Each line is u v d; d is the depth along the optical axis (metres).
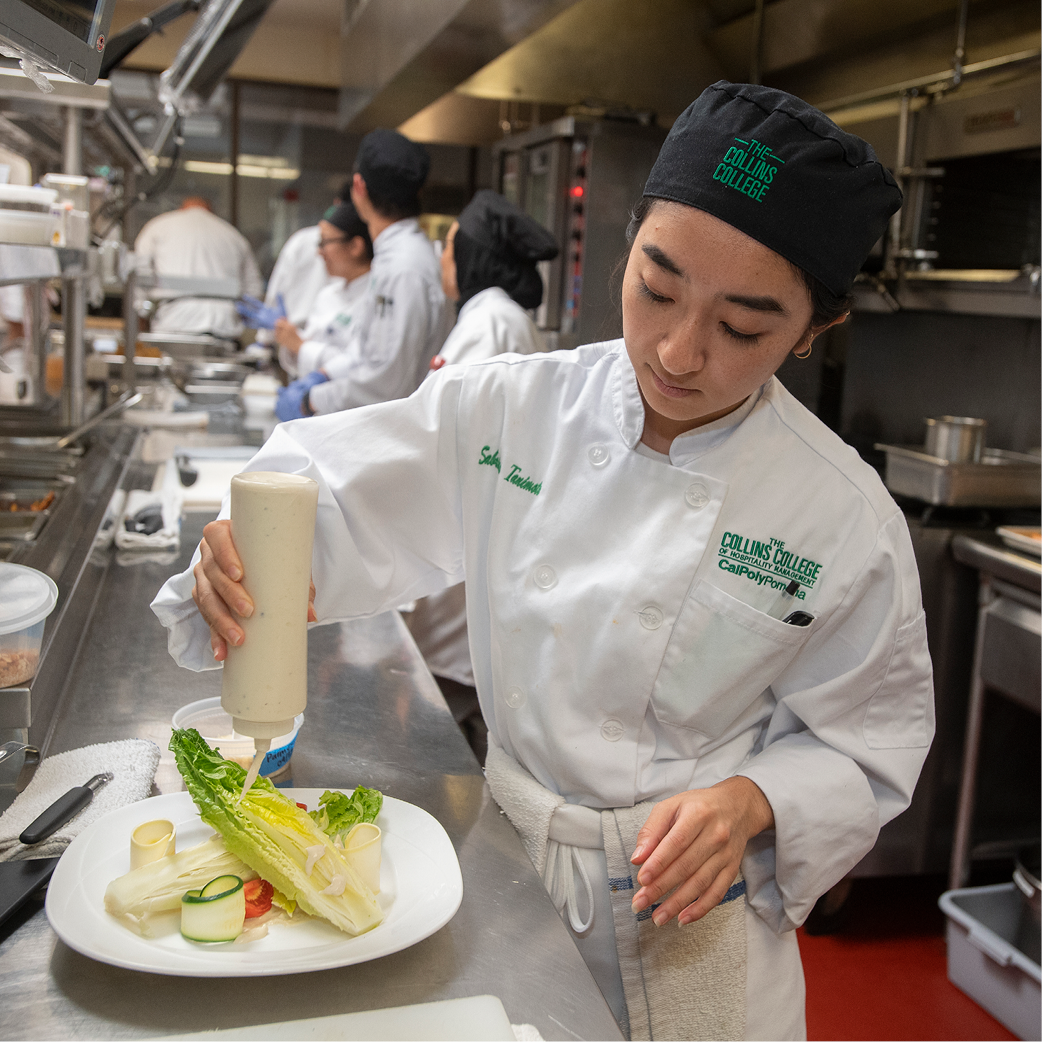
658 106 4.09
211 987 0.73
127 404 3.61
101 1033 0.68
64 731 1.14
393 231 3.38
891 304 2.87
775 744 1.07
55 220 1.53
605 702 1.03
